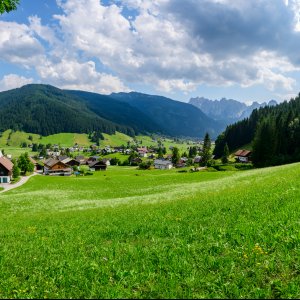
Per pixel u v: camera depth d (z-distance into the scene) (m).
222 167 123.94
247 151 166.62
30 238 15.11
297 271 8.11
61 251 11.83
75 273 9.25
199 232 12.16
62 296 7.98
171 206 21.11
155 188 59.09
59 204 40.75
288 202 15.21
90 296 7.78
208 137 181.12
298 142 123.88
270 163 112.44
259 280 7.89
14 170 120.62
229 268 8.57
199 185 50.91
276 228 11.16
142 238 12.75
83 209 30.52
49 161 184.88
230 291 7.46
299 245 9.32
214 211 16.14
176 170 138.00
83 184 78.44
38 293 8.20
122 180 84.12
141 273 8.75
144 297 7.57
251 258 8.94
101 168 186.38
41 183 88.12
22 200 46.16
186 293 7.50
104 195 54.62
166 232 13.12
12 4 13.84
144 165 182.88
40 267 9.98
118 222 17.27
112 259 10.15
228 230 11.71
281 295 7.20
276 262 8.60
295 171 32.84
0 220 26.97
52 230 16.89
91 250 11.60
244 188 25.77
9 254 11.91
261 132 115.00
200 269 8.75
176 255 9.77
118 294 7.73
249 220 12.89
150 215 18.08
